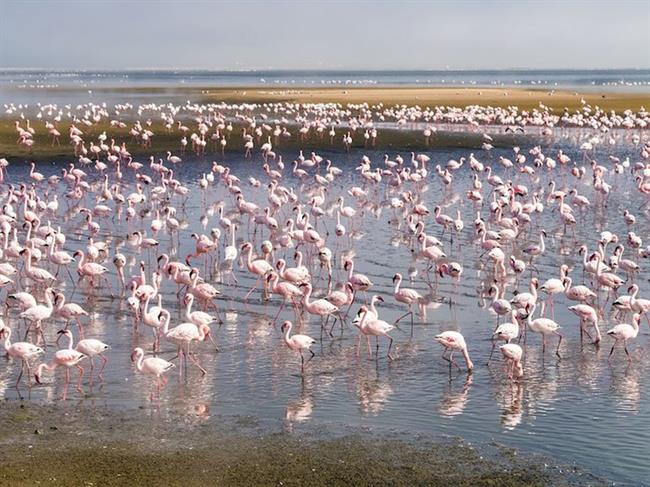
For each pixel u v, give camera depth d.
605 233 34.84
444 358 23.89
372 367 23.50
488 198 49.56
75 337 25.97
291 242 37.22
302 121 83.44
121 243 38.28
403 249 36.91
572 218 38.88
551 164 56.12
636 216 43.75
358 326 24.16
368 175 50.81
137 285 28.27
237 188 46.62
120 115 92.44
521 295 26.38
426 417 20.06
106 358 24.19
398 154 66.69
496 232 37.44
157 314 25.00
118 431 19.03
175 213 44.59
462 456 17.80
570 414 20.20
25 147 67.44
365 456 17.80
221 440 18.59
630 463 17.58
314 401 21.09
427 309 28.58
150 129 79.12
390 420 19.89
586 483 16.66
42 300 29.78
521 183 55.53
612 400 21.06
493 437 18.91
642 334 26.12
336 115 85.00
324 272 33.41
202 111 95.62
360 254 36.06
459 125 85.31
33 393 21.47
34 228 38.81
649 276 32.50
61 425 19.34
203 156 65.56
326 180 51.09
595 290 30.45
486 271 33.28
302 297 27.98
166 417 19.92
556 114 93.81
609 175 57.81
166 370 21.91
